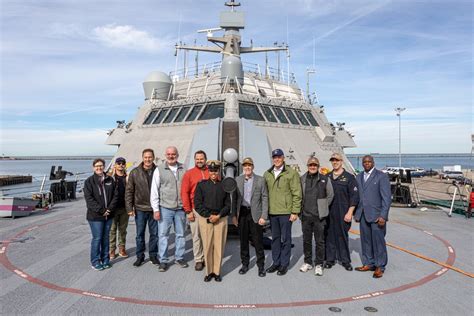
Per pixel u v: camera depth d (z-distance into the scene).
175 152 6.33
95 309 4.52
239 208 6.04
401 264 6.64
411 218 11.91
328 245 6.46
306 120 14.97
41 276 5.78
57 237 8.58
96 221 6.12
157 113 14.70
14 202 11.14
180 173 6.40
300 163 12.81
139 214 6.39
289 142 13.25
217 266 5.66
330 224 6.45
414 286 5.48
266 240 7.62
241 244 6.09
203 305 4.68
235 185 5.63
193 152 7.80
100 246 6.27
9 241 8.16
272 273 6.06
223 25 17.31
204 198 5.62
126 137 14.91
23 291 5.12
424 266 6.52
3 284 5.40
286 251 6.04
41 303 4.70
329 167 13.61
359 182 6.28
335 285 5.50
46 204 13.24
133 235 8.98
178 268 6.29
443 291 5.27
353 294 5.12
